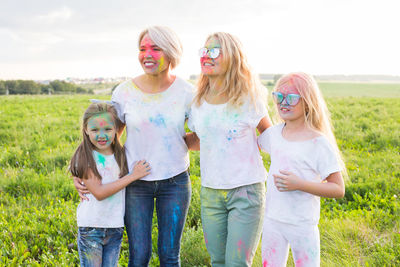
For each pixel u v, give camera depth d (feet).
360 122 32.22
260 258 10.37
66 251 11.20
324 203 15.01
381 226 12.28
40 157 20.92
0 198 15.30
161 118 9.02
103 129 8.60
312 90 8.18
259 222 8.64
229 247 8.49
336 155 8.05
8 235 11.79
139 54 9.07
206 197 8.92
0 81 159.33
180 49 9.24
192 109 9.17
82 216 8.75
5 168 19.22
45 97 60.70
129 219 9.04
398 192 15.46
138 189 9.05
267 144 8.82
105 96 63.98
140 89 9.33
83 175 8.55
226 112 8.60
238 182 8.50
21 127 29.37
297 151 8.03
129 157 9.18
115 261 9.00
